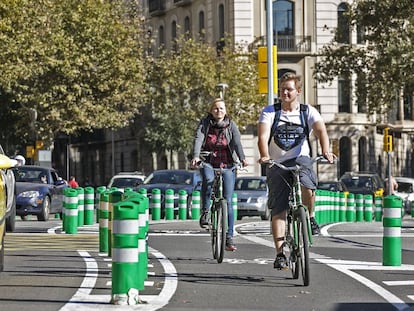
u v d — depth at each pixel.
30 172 39.72
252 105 77.38
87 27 62.31
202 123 18.86
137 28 67.00
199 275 16.39
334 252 21.39
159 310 12.44
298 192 14.75
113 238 12.69
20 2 56.34
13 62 57.88
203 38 85.25
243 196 44.72
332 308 12.85
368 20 55.38
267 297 13.78
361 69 58.69
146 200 14.90
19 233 27.84
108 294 13.91
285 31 82.06
